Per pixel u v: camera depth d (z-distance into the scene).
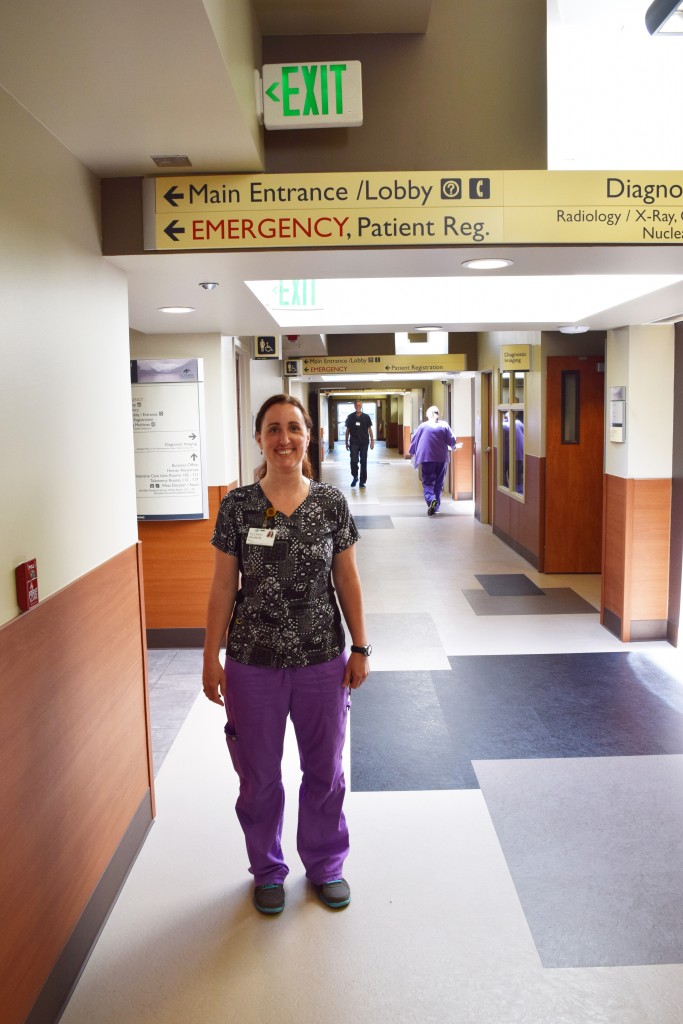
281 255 2.78
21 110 2.00
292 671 2.43
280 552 2.39
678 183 2.74
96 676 2.49
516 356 8.17
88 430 2.49
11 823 1.85
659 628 5.60
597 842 2.94
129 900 2.64
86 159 2.46
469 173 2.70
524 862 2.81
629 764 3.59
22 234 1.99
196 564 5.43
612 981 2.23
